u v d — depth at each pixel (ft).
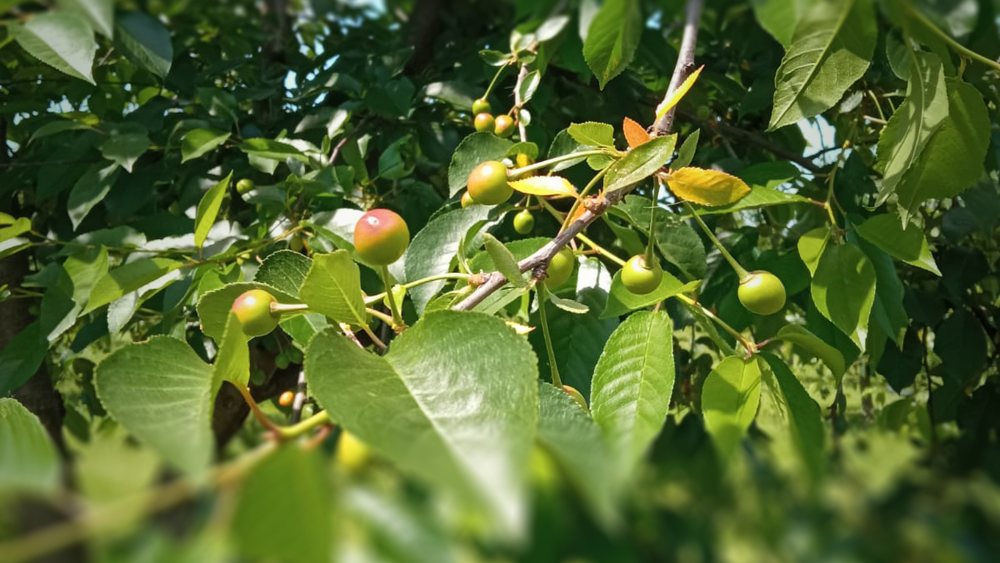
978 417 1.33
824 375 1.74
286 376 1.52
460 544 0.23
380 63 1.32
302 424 0.40
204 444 0.25
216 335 0.64
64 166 1.31
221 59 1.58
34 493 0.21
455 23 1.54
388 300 0.61
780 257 1.07
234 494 0.23
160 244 1.04
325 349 0.46
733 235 1.14
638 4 0.57
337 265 0.58
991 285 1.49
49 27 0.54
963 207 1.23
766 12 0.52
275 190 1.17
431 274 0.90
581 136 0.70
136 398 0.42
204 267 1.05
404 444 0.30
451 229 0.93
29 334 1.11
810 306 1.03
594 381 0.67
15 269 1.47
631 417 0.65
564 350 0.93
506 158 0.95
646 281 0.71
